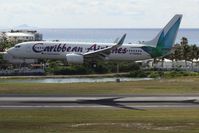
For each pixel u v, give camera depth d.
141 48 167.62
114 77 150.25
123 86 99.06
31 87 94.50
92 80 134.12
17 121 55.91
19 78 137.62
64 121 56.19
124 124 54.12
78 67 162.00
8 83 108.94
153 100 76.81
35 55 164.88
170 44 171.50
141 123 54.84
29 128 51.41
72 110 65.50
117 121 56.34
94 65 166.38
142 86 99.62
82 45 164.62
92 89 91.81
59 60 169.25
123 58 167.12
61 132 49.19
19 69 161.38
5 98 77.19
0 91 86.62
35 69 160.88
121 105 70.88
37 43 164.88
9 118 58.28
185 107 69.56
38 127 52.03
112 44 167.62
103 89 92.06
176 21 171.25
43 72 156.75
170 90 91.69
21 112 63.28
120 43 164.25
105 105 70.62
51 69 160.50
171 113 63.50
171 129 51.25
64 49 163.50
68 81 127.81
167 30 170.75
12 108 66.75
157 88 95.44
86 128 51.50
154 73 157.25
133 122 55.50
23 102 72.69
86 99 77.06
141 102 74.31
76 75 154.38
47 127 52.06
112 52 165.88
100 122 55.56
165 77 146.62
